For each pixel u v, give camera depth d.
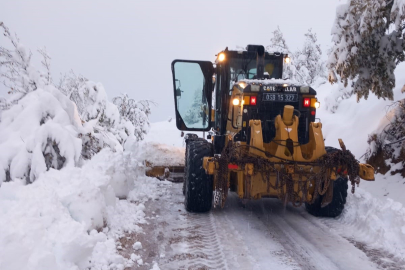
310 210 5.72
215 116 7.18
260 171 4.82
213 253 4.05
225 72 6.66
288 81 5.86
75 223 3.58
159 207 5.87
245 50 6.71
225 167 4.78
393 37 7.10
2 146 5.58
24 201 3.64
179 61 7.17
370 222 4.77
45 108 6.09
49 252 3.00
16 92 6.98
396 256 4.01
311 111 5.48
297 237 4.62
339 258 3.96
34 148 5.54
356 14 7.07
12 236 2.87
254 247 4.25
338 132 10.70
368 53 7.07
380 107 9.67
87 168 5.47
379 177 7.31
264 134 5.43
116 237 4.34
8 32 7.01
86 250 3.40
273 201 6.54
